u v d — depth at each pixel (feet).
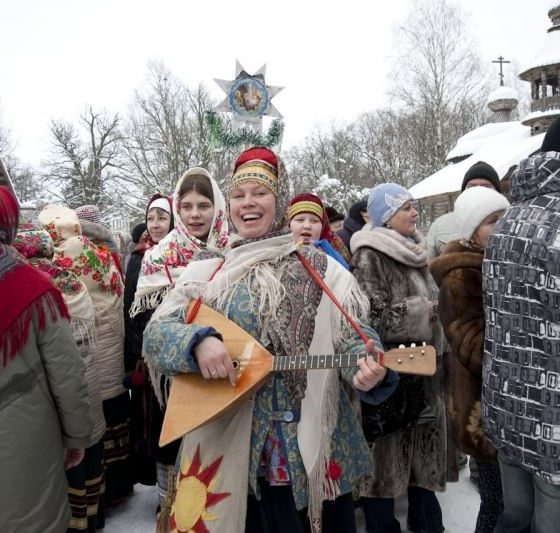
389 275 9.42
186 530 5.17
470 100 77.77
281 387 5.28
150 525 10.47
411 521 9.72
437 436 9.50
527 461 5.92
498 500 8.18
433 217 49.88
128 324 10.70
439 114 73.97
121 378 10.91
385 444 9.16
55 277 9.12
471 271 7.73
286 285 5.49
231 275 5.57
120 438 11.02
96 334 10.43
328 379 5.40
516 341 5.95
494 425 6.30
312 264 5.66
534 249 5.74
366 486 9.25
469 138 48.73
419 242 10.31
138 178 94.02
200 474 5.27
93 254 10.52
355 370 5.13
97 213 15.83
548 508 5.95
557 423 5.66
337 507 5.59
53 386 6.54
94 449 9.50
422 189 44.45
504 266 6.08
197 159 89.71
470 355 7.50
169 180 90.27
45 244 9.14
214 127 12.66
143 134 94.07
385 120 107.86
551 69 37.63
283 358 5.08
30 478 6.25
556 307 5.58
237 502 5.08
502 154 37.35
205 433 5.36
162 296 9.80
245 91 12.83
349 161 119.55
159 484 9.94
